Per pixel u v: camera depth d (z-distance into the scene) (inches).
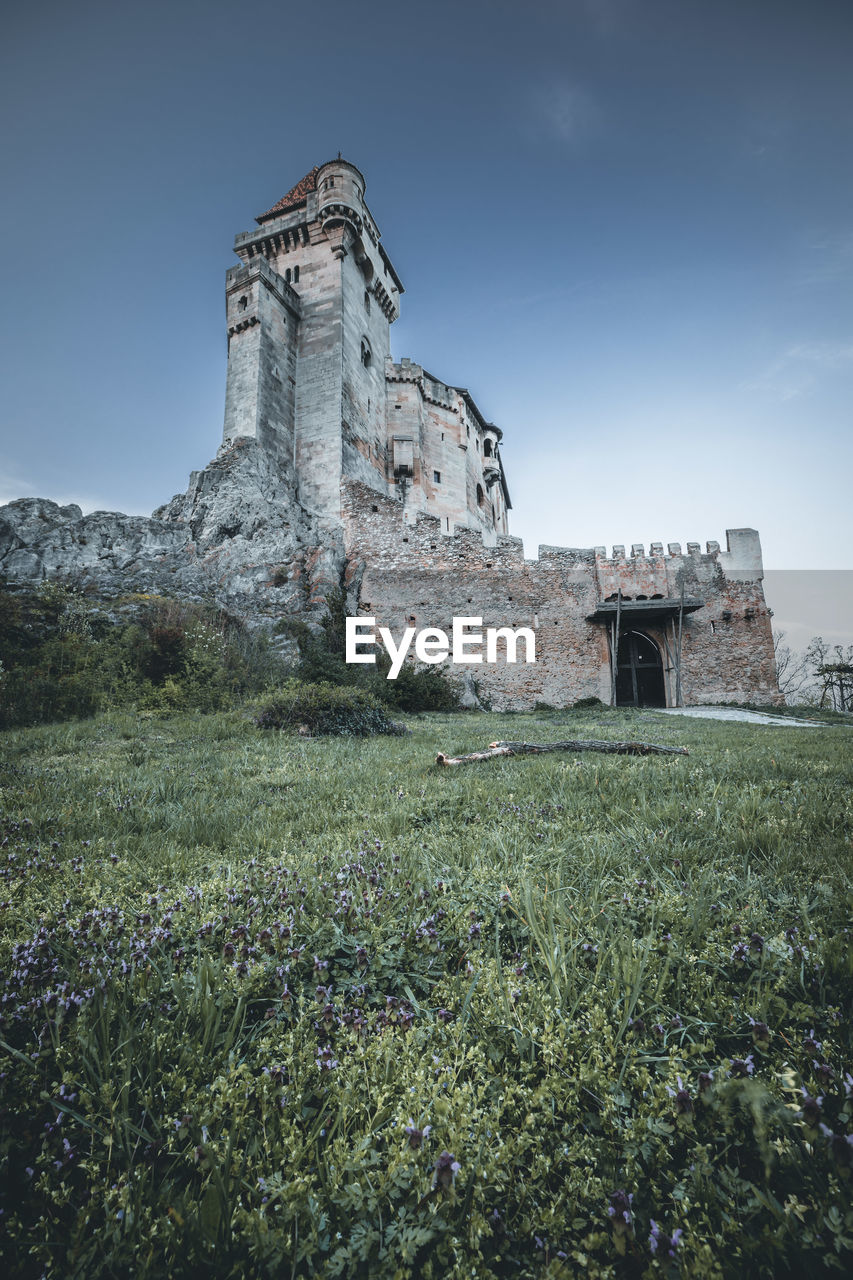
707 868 108.0
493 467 2010.3
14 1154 48.4
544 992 70.0
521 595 1082.7
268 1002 72.6
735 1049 60.7
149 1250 41.1
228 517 1060.5
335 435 1254.3
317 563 1050.7
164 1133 51.9
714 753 282.7
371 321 1486.2
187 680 562.3
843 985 68.6
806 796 162.6
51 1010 63.9
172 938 84.5
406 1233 40.2
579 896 100.2
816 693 1502.2
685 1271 38.0
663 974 69.6
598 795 180.9
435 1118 49.2
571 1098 52.9
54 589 745.6
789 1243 39.6
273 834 154.6
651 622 1083.3
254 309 1213.1
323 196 1357.0
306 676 672.4
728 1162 48.6
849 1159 42.2
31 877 113.3
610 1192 45.1
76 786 223.3
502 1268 41.5
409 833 148.9
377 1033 62.9
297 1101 53.2
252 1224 41.7
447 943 87.4
